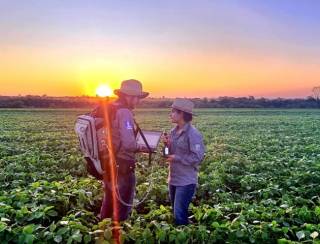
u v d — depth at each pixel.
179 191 2.90
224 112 38.50
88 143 2.65
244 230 2.75
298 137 11.23
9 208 3.05
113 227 2.71
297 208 3.26
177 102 2.83
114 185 2.76
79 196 3.54
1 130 13.65
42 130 14.02
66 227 2.69
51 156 6.27
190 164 2.86
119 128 2.65
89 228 2.89
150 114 31.94
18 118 23.56
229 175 4.89
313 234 2.66
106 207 2.89
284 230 2.79
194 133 2.83
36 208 3.10
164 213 3.17
